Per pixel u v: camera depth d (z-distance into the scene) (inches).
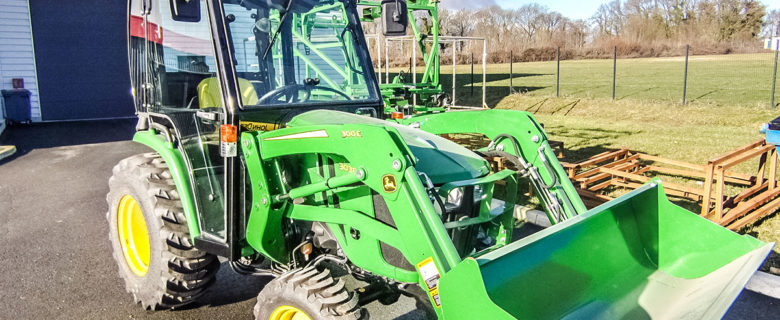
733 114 562.3
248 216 127.1
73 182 328.5
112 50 629.0
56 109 610.5
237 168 122.8
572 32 2052.2
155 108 152.5
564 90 876.0
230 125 119.6
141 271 158.7
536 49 1704.0
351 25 153.5
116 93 637.9
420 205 98.1
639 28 1947.6
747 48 1633.9
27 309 159.9
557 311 104.2
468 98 852.6
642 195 127.5
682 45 1686.8
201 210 135.1
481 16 2261.3
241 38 128.6
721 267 117.1
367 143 103.4
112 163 385.1
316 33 143.5
